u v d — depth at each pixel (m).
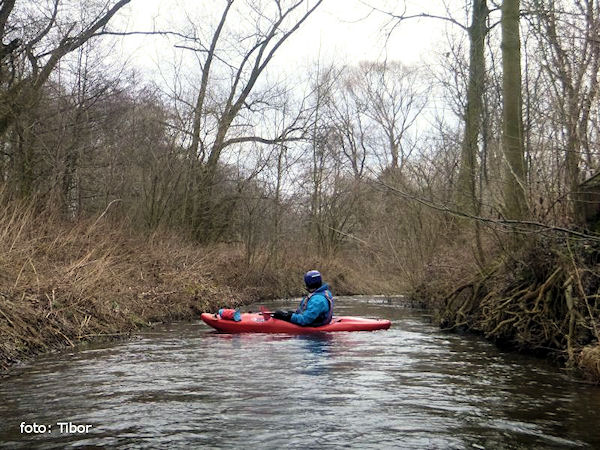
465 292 10.84
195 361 7.08
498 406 5.02
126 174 16.61
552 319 7.41
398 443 4.05
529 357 7.50
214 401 5.13
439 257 13.19
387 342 8.80
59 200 13.16
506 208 9.09
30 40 13.83
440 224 14.26
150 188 17.09
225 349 8.03
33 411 4.82
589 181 7.59
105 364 6.86
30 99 13.31
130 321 10.23
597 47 7.05
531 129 9.39
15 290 8.41
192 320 11.96
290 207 22.11
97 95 14.94
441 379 6.11
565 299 7.24
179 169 17.61
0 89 12.93
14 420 4.58
